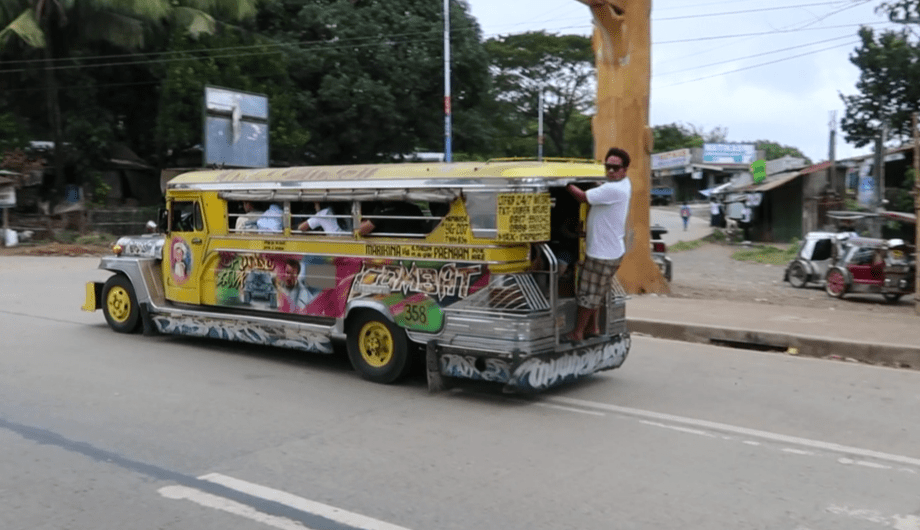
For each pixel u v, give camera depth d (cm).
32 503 483
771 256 2877
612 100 1433
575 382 815
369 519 459
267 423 652
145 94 3447
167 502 484
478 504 482
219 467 545
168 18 3058
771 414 698
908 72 2898
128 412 678
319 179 819
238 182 893
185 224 959
